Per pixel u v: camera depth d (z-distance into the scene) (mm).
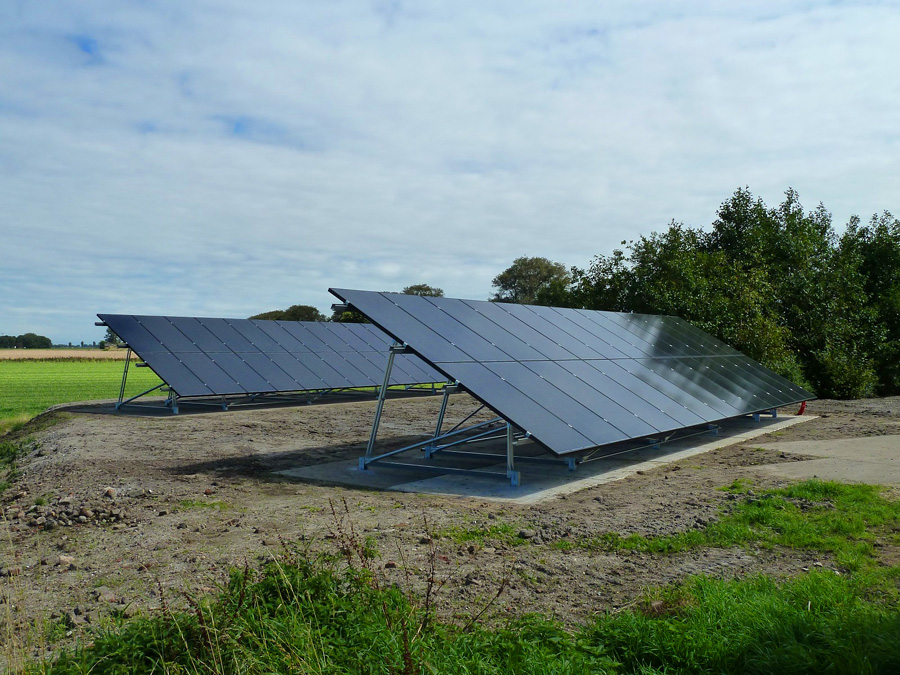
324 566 5309
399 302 11695
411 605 4273
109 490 9406
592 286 31312
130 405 21562
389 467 11391
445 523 7637
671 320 20688
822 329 27828
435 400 24750
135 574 6090
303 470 11234
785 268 30141
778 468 10711
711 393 15195
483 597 5293
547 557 6387
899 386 29938
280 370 22703
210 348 22078
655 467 11367
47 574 6203
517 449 12992
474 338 11828
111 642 3977
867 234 34844
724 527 7109
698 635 4195
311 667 3564
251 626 3992
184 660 3785
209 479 10516
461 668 3646
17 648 4473
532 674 3676
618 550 6598
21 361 80750
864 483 9203
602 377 12961
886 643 3867
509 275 92500
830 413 18969
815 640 4117
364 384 24469
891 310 31609
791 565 5992
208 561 6352
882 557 6117
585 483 10102
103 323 20922
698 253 28703
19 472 11953
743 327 25078
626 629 4363
